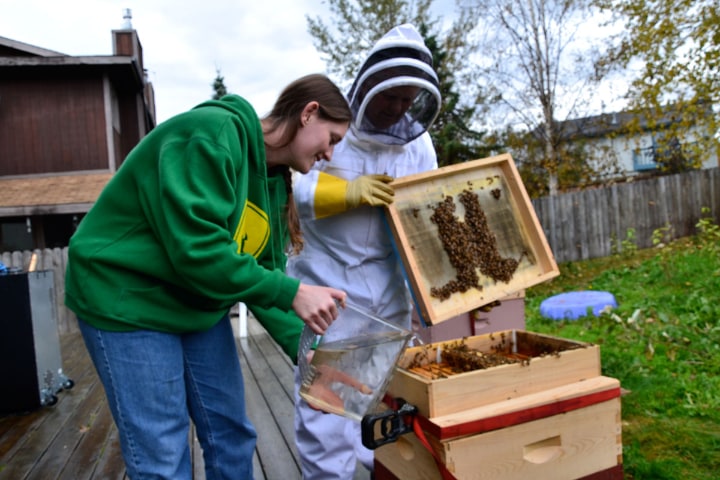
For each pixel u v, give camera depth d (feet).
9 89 36.73
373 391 5.03
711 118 32.12
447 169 6.82
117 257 4.62
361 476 8.66
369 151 7.10
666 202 36.01
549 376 6.06
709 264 23.02
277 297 4.75
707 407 10.18
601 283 26.63
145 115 50.21
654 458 8.48
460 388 5.57
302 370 5.31
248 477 6.18
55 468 9.55
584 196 36.04
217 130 4.58
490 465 5.51
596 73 44.70
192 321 4.98
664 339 14.65
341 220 7.16
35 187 35.35
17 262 25.99
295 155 5.48
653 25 34.86
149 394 4.75
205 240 4.33
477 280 6.79
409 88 6.19
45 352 13.41
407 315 7.87
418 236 6.64
